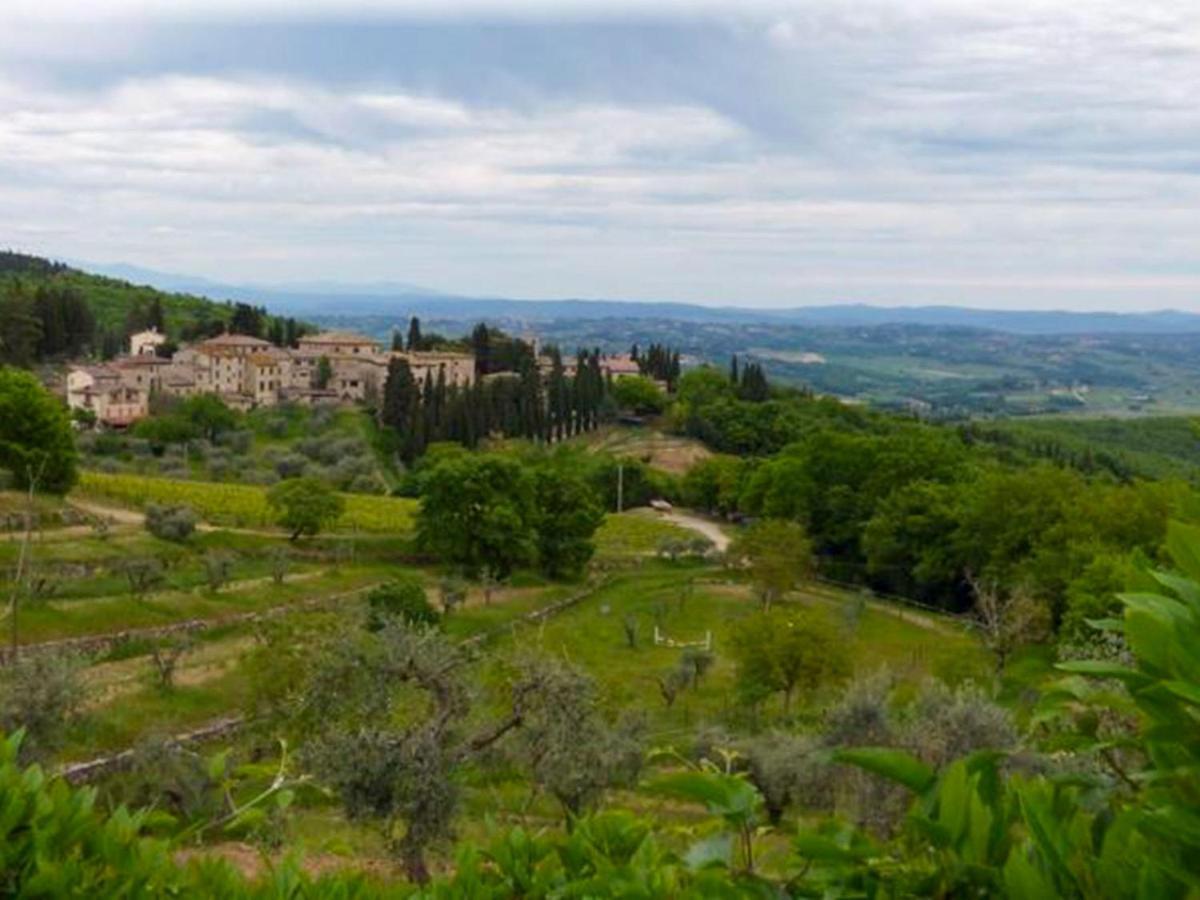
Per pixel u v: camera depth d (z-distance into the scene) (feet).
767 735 96.17
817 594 221.87
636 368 522.06
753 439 398.01
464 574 205.87
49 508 188.85
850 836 7.30
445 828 43.78
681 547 241.96
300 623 96.99
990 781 6.68
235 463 297.33
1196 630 5.60
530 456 338.95
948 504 217.77
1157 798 6.04
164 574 160.35
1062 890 6.01
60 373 402.31
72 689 69.31
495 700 52.80
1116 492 186.19
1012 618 121.70
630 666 154.20
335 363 425.28
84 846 9.34
